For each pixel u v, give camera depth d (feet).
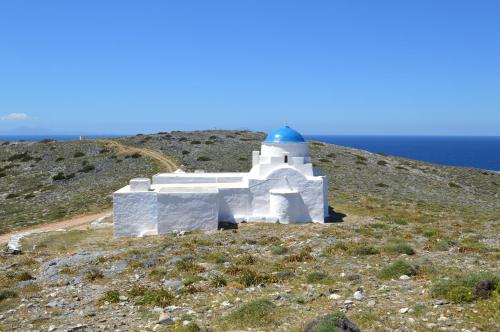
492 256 70.13
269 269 65.87
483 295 44.73
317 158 245.24
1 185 213.87
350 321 38.09
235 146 266.36
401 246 74.49
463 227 104.83
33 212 161.58
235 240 91.86
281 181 118.73
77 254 85.81
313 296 49.96
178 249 85.30
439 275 56.85
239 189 118.21
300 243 85.81
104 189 186.70
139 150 258.16
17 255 92.99
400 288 51.26
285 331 39.93
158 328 43.19
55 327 44.93
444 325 38.65
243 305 47.24
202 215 111.75
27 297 57.31
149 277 64.85
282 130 128.06
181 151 253.85
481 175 256.32
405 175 230.27
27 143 299.38
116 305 52.42
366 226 105.19
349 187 185.26
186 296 54.34
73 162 244.01
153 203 112.27
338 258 71.20
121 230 111.96
